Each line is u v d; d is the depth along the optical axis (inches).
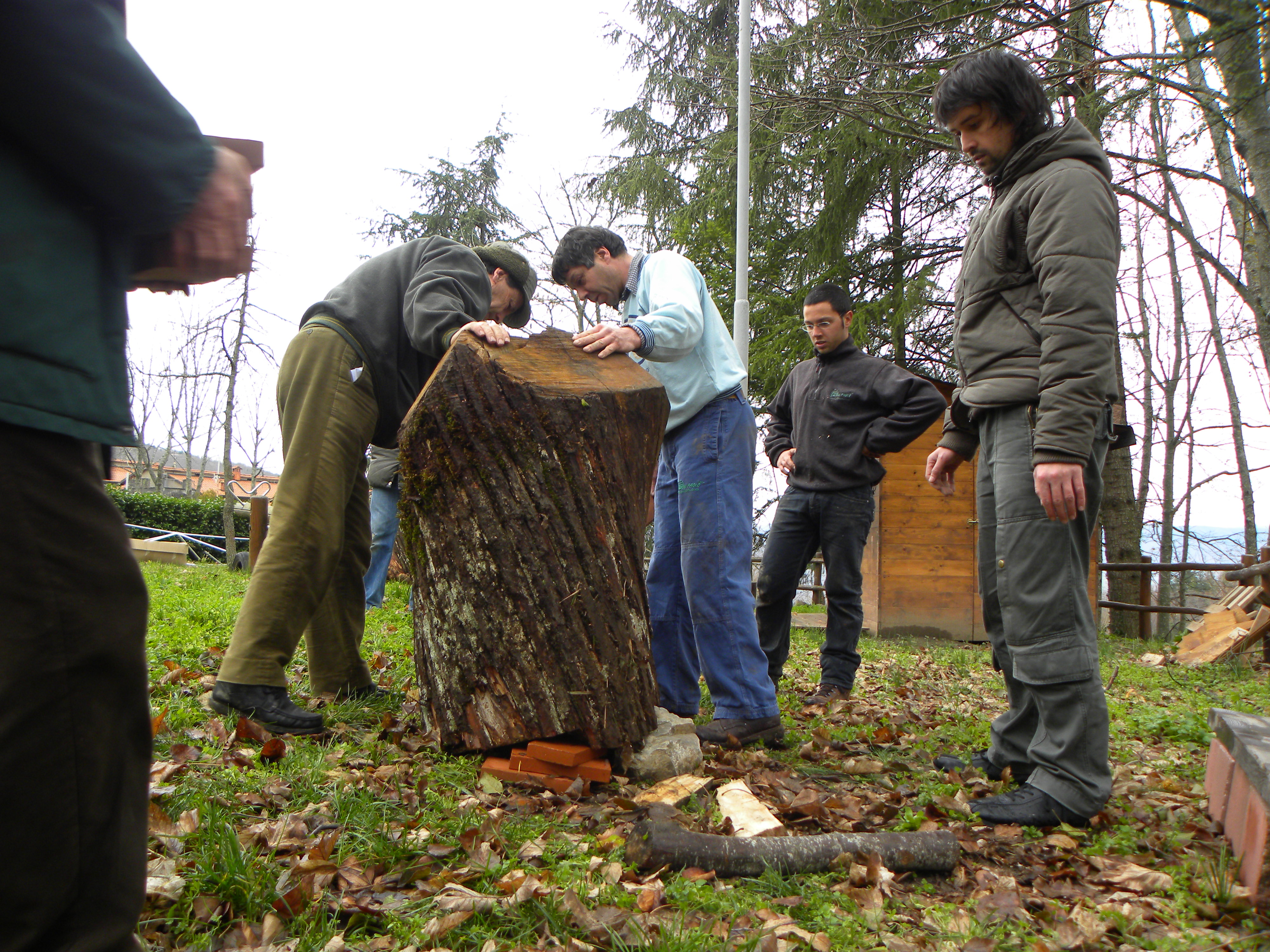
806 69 470.0
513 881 74.3
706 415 137.7
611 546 109.7
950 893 84.4
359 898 71.4
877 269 617.9
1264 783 81.3
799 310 575.8
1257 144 257.6
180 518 824.9
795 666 253.8
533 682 107.3
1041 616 102.3
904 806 109.7
